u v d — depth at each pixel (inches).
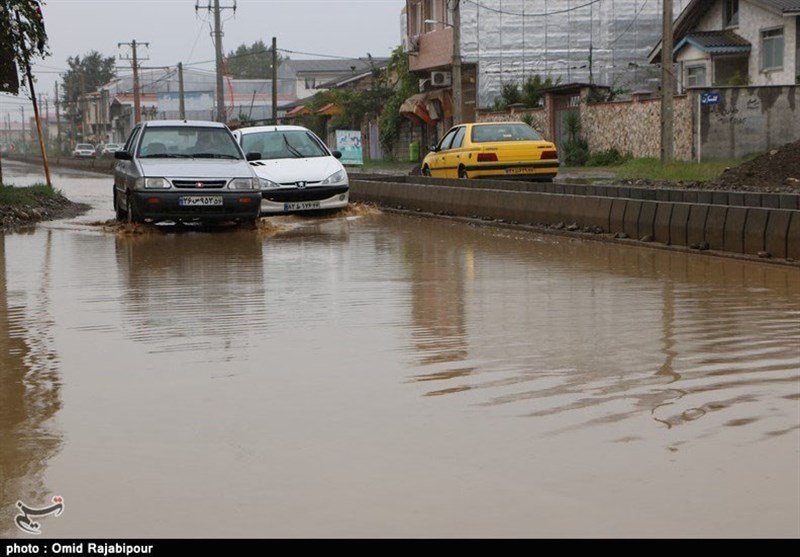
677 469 212.2
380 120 2679.6
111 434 245.9
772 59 1705.2
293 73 5054.1
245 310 423.2
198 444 236.1
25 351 347.3
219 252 654.5
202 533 183.8
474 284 490.0
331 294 464.4
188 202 778.2
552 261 580.7
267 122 3287.4
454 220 884.6
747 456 219.8
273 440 238.1
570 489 201.8
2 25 1090.1
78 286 505.7
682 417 250.1
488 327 373.7
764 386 279.1
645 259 584.7
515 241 701.3
